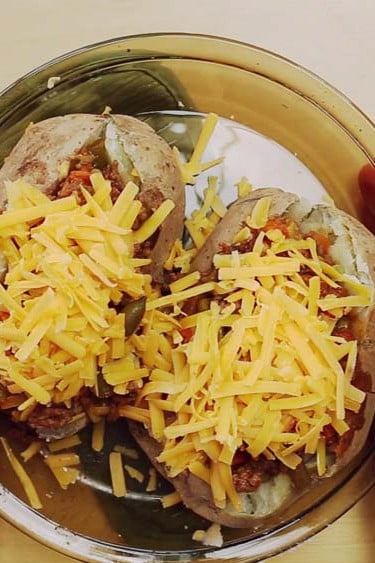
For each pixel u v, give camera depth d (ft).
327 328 1.56
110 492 1.69
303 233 1.65
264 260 1.57
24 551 1.67
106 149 1.62
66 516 1.67
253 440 1.54
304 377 1.53
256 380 1.52
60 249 1.51
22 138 1.65
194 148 1.75
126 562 1.66
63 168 1.58
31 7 1.76
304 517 1.67
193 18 1.78
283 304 1.55
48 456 1.68
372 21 1.79
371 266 1.62
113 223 1.53
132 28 1.78
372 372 1.61
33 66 1.76
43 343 1.52
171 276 1.68
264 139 1.77
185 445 1.57
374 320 1.60
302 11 1.78
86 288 1.51
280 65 1.72
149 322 1.60
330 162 1.77
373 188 1.72
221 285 1.58
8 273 1.53
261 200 1.64
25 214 1.52
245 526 1.65
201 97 1.75
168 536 1.69
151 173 1.61
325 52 1.78
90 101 1.72
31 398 1.55
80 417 1.64
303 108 1.75
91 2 1.77
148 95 1.74
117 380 1.58
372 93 1.78
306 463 1.62
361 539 1.70
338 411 1.54
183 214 1.69
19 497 1.66
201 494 1.61
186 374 1.58
